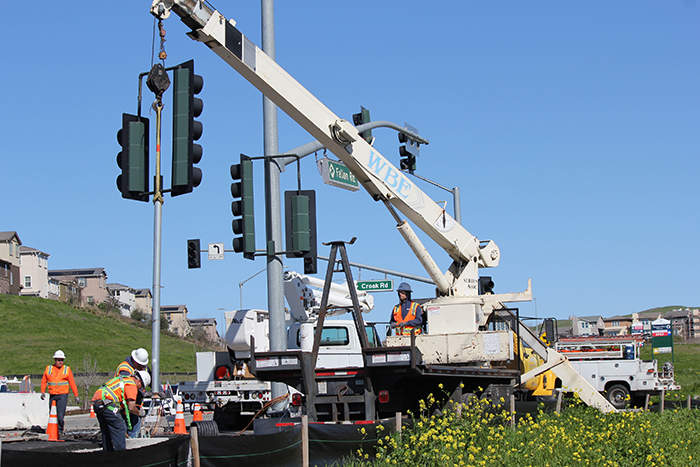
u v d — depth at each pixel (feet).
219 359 62.49
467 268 52.37
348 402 40.73
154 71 34.68
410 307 50.67
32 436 45.52
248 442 26.50
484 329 51.49
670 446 36.52
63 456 21.77
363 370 40.93
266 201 48.01
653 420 46.57
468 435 34.47
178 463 24.27
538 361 63.21
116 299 337.52
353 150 43.86
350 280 40.19
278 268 47.73
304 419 29.09
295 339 56.85
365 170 44.86
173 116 34.50
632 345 81.25
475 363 49.55
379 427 32.32
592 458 33.78
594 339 85.05
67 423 75.97
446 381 44.21
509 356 47.03
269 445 27.40
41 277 297.94
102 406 31.86
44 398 58.80
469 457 30.30
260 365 40.60
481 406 42.52
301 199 46.47
